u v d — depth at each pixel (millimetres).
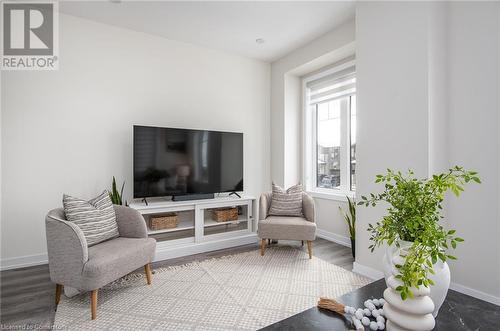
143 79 3221
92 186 2932
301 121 4137
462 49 2059
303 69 3818
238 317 1790
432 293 1069
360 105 2512
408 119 2127
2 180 2549
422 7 2031
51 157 2740
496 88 1879
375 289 1392
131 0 2586
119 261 1899
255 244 3459
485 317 1110
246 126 4004
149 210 2826
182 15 2859
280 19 2957
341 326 1072
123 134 3098
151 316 1799
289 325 1079
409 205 1067
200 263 2766
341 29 3088
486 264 1926
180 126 3457
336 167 3715
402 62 2170
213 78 3711
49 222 1830
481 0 1952
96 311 1835
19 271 2518
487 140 1923
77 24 2865
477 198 1970
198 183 3312
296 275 2461
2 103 2553
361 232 2492
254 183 4090
